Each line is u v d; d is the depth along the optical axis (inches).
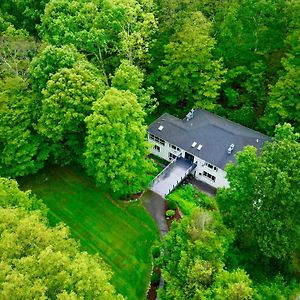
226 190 1686.8
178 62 2679.6
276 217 1533.0
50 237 1466.5
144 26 2650.1
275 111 2484.0
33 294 1214.9
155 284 1894.7
